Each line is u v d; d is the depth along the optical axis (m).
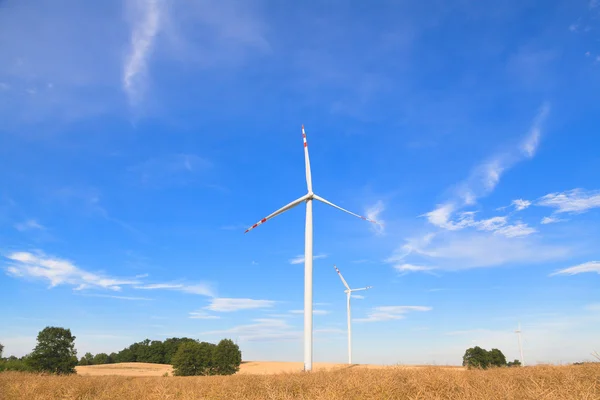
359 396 12.11
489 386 11.88
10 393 16.08
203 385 18.08
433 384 12.75
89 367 97.69
